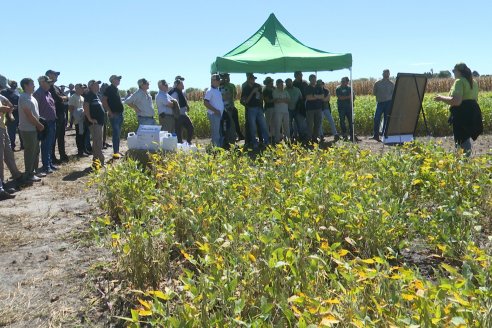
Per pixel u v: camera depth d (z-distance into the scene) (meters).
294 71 13.38
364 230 4.27
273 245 3.35
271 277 3.11
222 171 6.14
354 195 4.78
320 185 4.87
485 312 2.32
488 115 16.25
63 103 11.76
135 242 4.02
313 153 7.42
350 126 15.27
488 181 5.40
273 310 2.98
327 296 2.79
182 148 9.12
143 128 8.94
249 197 5.13
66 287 4.34
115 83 11.42
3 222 6.62
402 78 9.44
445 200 5.02
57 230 6.13
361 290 2.78
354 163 6.85
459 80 7.75
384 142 9.91
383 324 2.42
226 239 3.84
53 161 11.63
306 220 4.27
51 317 3.81
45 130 10.26
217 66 12.98
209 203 4.94
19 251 5.39
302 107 14.06
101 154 10.95
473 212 4.65
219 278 2.88
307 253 3.43
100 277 4.48
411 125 10.09
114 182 6.34
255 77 13.11
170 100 11.99
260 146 13.70
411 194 5.69
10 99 12.77
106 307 3.92
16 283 4.49
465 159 6.25
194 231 4.36
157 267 4.05
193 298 2.73
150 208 4.90
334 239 4.31
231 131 13.55
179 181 5.80
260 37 14.44
